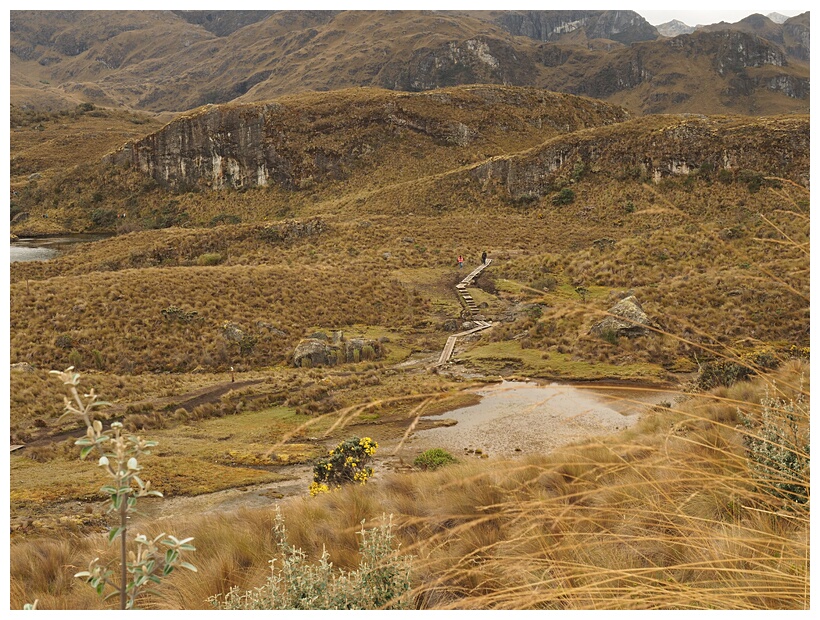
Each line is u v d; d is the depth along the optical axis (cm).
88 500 1061
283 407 1844
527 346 2314
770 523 280
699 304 2300
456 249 4600
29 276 4838
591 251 3678
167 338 2625
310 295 3256
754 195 5350
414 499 535
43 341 2486
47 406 1752
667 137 6231
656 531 293
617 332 2142
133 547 535
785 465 279
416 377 2125
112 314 2733
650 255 3266
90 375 2202
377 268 4019
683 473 323
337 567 405
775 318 2056
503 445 1234
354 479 977
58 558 539
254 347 2647
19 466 1288
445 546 380
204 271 3453
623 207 5872
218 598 381
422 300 3406
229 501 1045
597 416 1280
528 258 3931
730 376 1209
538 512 341
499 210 6688
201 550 484
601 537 311
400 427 1498
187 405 1872
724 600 218
